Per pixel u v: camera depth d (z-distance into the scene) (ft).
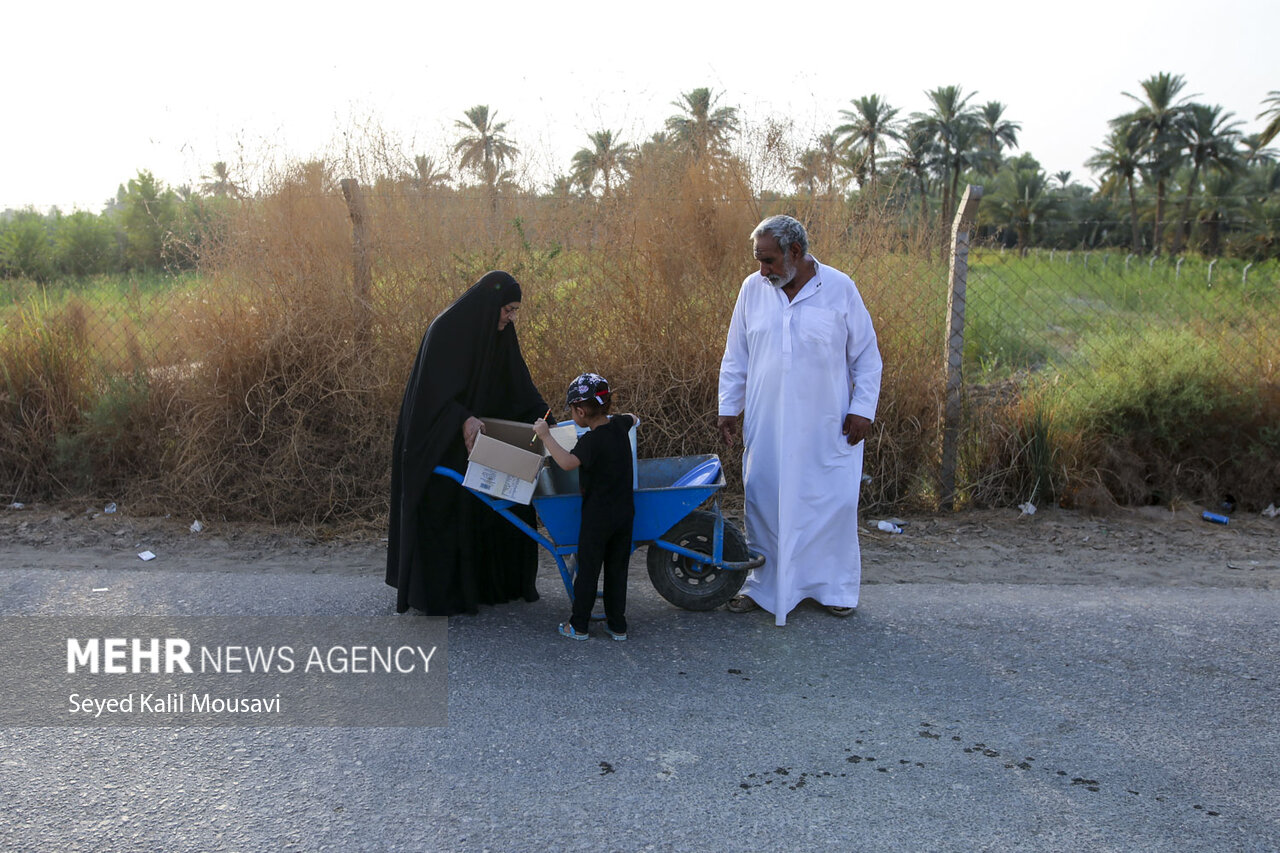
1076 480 22.68
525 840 9.27
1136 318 28.27
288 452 21.17
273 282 22.08
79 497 22.04
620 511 14.20
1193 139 221.66
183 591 16.58
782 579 15.31
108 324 23.61
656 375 22.39
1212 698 12.77
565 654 14.07
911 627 15.33
